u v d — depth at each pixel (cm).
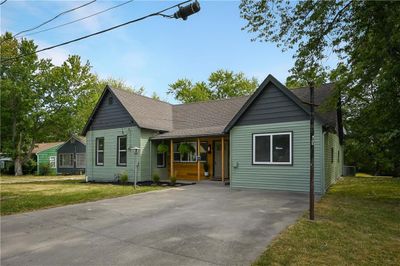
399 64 939
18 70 2662
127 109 1550
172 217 683
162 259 420
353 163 2472
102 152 1706
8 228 611
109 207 823
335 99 1057
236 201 887
